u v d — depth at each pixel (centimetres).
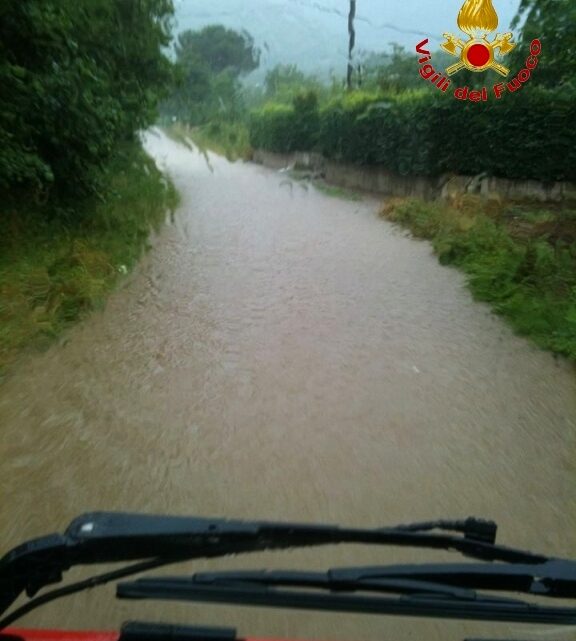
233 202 1834
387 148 2039
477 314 827
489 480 443
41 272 805
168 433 498
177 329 745
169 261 1077
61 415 521
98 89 1105
